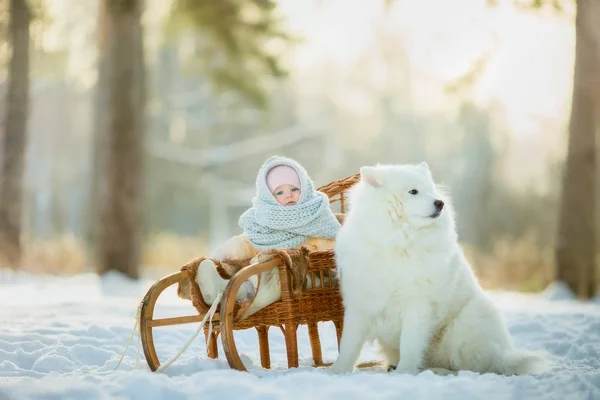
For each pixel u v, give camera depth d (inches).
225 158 2256.4
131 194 825.5
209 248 1302.9
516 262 991.6
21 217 1004.6
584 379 227.0
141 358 314.3
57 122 2343.8
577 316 467.8
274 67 1136.2
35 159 2374.5
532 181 1876.2
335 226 312.8
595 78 757.9
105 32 848.3
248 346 368.2
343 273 275.7
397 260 267.7
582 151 765.9
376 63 2422.5
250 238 306.2
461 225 2176.4
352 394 208.5
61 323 395.5
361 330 275.7
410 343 268.4
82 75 1776.6
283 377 230.8
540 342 373.7
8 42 1040.2
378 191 271.6
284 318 272.5
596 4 745.6
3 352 303.4
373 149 2539.4
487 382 226.8
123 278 802.8
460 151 2290.8
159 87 2160.4
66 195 2433.6
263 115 2005.4
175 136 2225.6
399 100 2475.4
